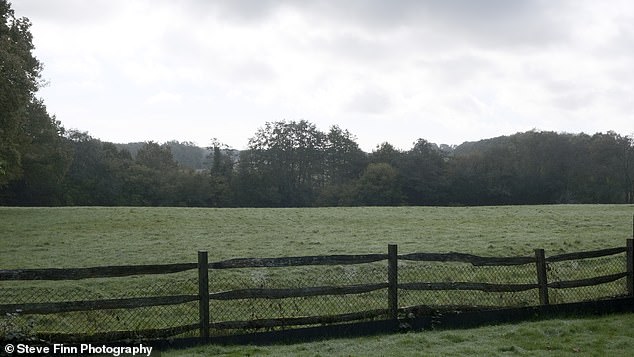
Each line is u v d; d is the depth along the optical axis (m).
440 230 28.33
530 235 25.77
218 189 91.50
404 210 39.44
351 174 107.25
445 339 9.44
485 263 10.80
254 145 106.19
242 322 9.19
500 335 9.68
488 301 13.49
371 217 35.00
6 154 37.81
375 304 13.36
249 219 34.22
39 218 34.44
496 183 91.31
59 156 55.22
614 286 14.91
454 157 100.81
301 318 9.51
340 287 9.79
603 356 8.45
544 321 10.66
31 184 61.06
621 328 10.16
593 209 37.97
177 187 89.50
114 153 102.00
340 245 23.70
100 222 32.41
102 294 14.86
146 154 108.25
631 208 38.50
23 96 33.91
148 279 16.50
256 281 16.17
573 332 9.91
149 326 11.41
